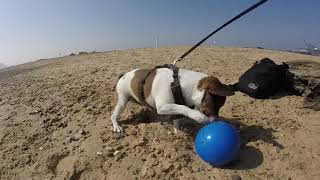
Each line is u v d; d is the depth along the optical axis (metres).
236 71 1.35
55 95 1.17
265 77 0.99
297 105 0.94
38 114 1.03
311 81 0.93
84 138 0.87
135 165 0.76
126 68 1.53
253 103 0.98
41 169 0.81
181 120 0.85
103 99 1.08
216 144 0.70
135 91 0.83
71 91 1.19
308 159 0.73
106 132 0.88
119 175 0.75
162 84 0.77
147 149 0.80
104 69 1.53
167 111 0.76
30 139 0.91
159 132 0.84
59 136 0.91
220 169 0.73
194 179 0.71
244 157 0.75
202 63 1.55
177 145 0.79
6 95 1.26
